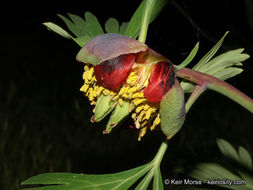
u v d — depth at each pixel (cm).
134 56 16
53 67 91
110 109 17
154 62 16
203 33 34
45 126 64
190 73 17
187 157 28
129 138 57
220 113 61
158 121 17
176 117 15
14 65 92
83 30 21
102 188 18
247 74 66
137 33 20
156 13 20
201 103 63
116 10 104
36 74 85
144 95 16
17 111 68
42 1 131
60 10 130
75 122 64
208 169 27
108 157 54
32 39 115
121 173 18
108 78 16
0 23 127
